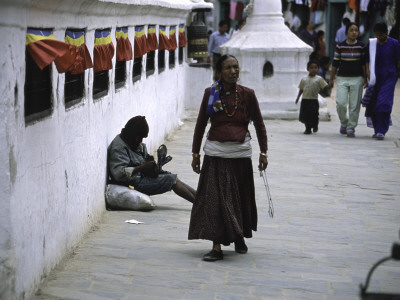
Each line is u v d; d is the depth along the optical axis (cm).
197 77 1877
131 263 741
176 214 946
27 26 604
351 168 1266
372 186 1130
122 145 955
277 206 998
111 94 977
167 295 652
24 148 603
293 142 1523
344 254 789
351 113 1588
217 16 4466
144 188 970
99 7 834
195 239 808
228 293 661
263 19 1930
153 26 1308
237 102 737
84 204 830
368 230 888
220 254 756
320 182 1153
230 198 739
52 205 693
